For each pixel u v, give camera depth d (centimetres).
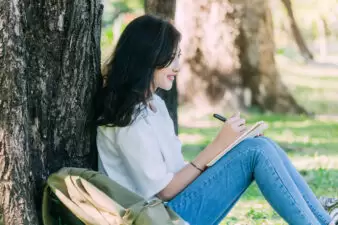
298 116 1730
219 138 519
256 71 1750
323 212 532
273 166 509
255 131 525
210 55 1731
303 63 2706
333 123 1622
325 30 2914
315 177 982
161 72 512
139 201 476
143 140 502
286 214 509
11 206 480
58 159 522
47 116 513
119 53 508
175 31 512
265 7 1753
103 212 466
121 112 503
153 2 776
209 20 1728
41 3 503
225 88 1739
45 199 491
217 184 511
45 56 508
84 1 512
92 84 527
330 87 2275
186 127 1534
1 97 471
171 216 479
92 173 488
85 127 529
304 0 2978
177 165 525
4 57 468
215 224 522
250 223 738
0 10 465
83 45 518
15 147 478
